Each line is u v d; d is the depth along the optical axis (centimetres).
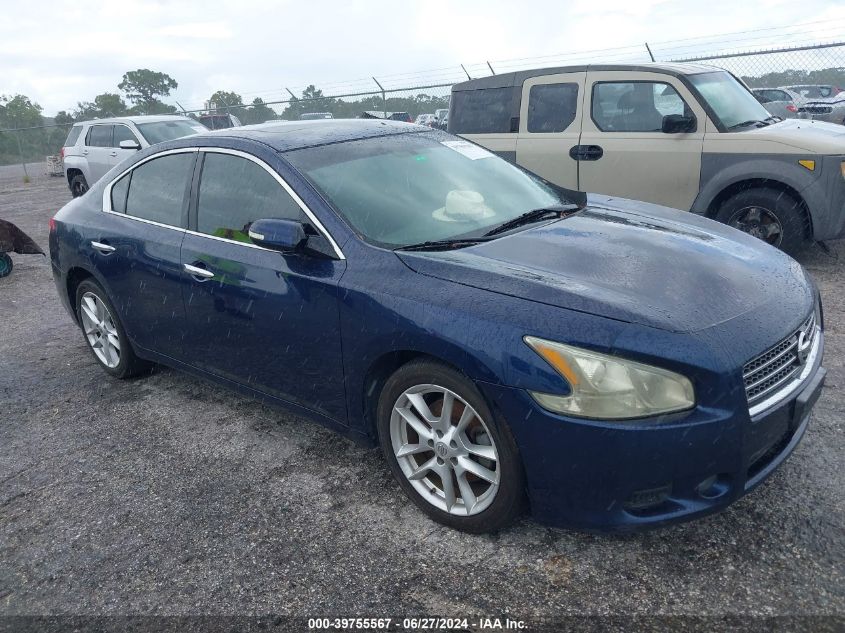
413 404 285
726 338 240
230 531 302
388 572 269
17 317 655
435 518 293
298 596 260
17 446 399
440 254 294
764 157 598
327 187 328
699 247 305
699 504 241
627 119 671
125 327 440
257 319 337
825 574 246
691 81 641
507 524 274
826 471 305
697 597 242
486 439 271
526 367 243
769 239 620
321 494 324
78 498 340
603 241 308
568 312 247
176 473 354
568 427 238
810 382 268
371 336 286
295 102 1817
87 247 440
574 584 253
